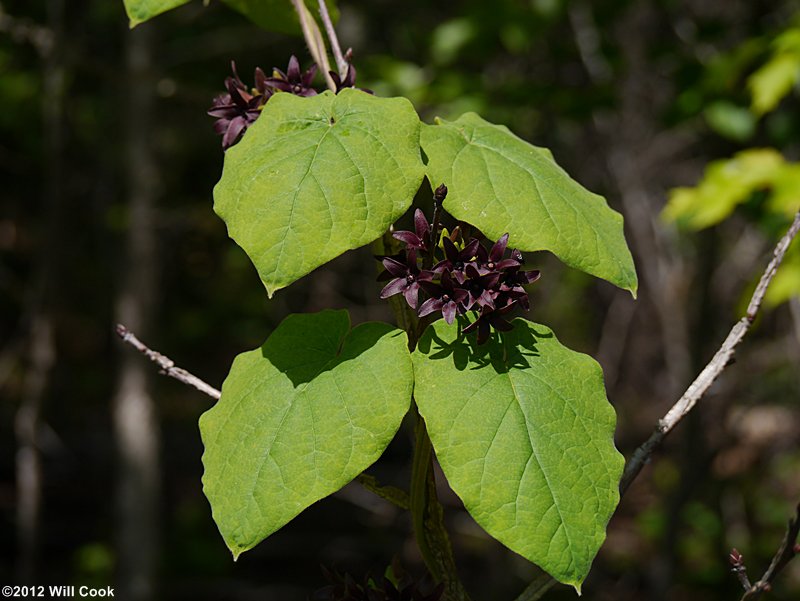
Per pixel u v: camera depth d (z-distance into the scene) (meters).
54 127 5.46
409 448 9.73
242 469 1.36
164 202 8.91
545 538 1.27
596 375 1.42
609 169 8.59
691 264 8.55
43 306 5.77
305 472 1.32
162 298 10.46
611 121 8.33
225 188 1.40
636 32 7.96
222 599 8.52
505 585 7.72
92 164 9.20
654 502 9.78
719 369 1.68
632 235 9.02
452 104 5.69
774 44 4.52
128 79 5.41
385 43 8.05
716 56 5.92
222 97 1.65
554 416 1.35
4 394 10.20
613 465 1.36
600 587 8.70
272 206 1.33
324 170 1.35
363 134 1.38
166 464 10.15
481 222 1.42
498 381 1.36
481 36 5.79
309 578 8.91
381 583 1.66
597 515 1.31
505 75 6.74
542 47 7.49
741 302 4.12
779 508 9.20
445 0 8.05
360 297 9.54
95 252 10.70
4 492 9.29
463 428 1.32
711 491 9.07
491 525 1.27
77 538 8.99
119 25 6.73
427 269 1.43
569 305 10.70
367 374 1.37
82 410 10.89
